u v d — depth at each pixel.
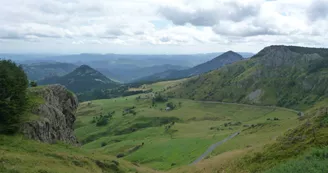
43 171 45.19
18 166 44.25
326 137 43.97
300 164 35.06
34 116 75.12
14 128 65.44
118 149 169.38
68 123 104.25
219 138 138.88
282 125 122.00
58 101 101.00
